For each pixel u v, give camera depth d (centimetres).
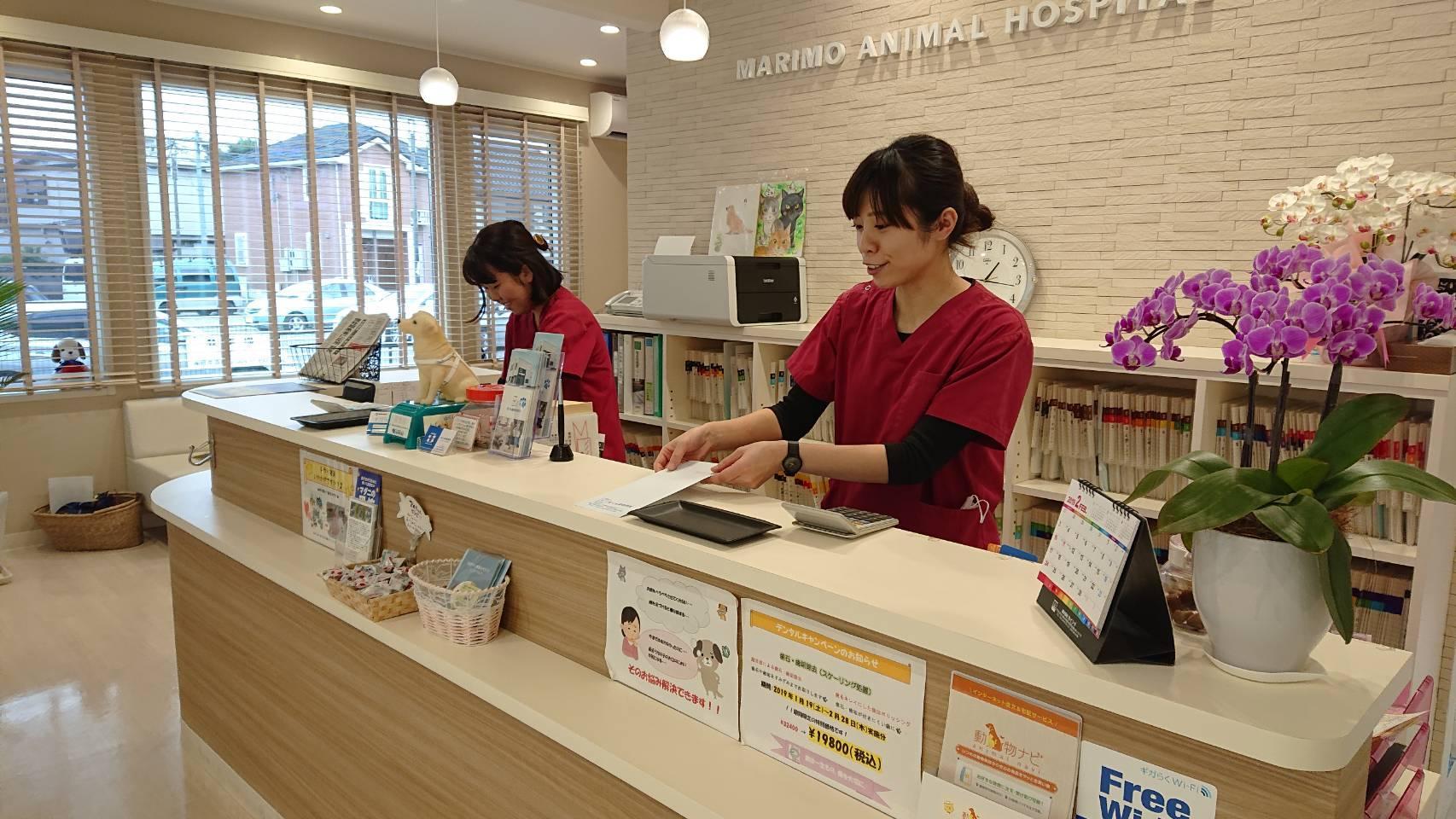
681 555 129
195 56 481
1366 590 229
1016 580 115
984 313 156
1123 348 99
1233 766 84
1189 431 258
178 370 501
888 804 111
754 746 126
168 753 268
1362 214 182
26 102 441
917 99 331
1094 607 92
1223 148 265
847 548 128
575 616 154
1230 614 88
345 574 187
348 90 546
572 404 211
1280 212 190
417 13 498
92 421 480
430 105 583
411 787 175
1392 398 86
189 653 264
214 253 507
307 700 208
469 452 193
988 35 310
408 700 173
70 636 353
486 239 249
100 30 453
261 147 514
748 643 125
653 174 431
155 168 483
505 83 620
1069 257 299
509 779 150
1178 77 271
